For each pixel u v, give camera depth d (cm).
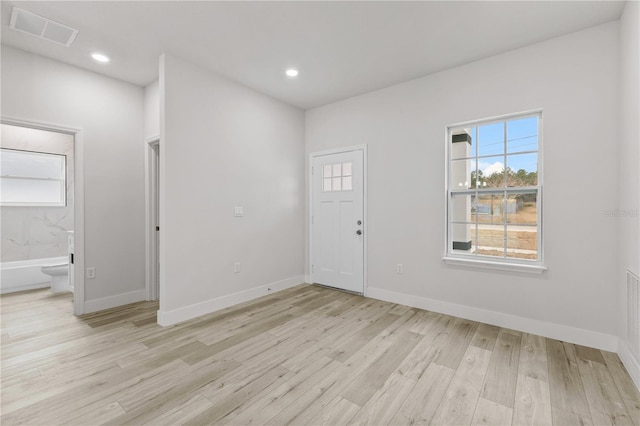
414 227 342
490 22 237
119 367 212
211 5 218
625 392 183
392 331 275
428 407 170
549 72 261
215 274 331
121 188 349
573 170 251
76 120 314
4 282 406
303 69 321
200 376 201
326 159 425
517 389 187
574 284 252
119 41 267
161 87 289
